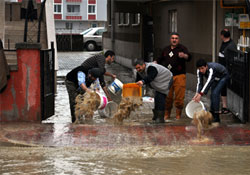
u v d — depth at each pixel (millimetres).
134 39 22281
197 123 8453
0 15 14453
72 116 9867
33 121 9547
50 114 10062
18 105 9523
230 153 7234
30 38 14344
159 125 9250
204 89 9258
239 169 6445
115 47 27297
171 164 6676
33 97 9500
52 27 14773
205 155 7129
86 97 9688
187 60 10141
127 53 23922
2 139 8008
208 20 13273
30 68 9445
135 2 20219
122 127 9000
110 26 28703
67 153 7305
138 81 9469
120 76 19500
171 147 7543
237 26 11898
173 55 10148
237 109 9961
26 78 9469
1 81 9289
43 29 14688
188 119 10266
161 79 9523
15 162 6844
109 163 6750
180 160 6875
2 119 9562
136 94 9562
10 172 6355
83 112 9664
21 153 7316
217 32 12703
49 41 14469
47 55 9805
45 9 14609
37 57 9422
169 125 9234
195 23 14312
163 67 9562
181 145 7645
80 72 9742
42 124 9320
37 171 6398
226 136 8203
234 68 10195
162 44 17969
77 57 30297
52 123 9461
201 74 9547
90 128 8891
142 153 7250
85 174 6254
